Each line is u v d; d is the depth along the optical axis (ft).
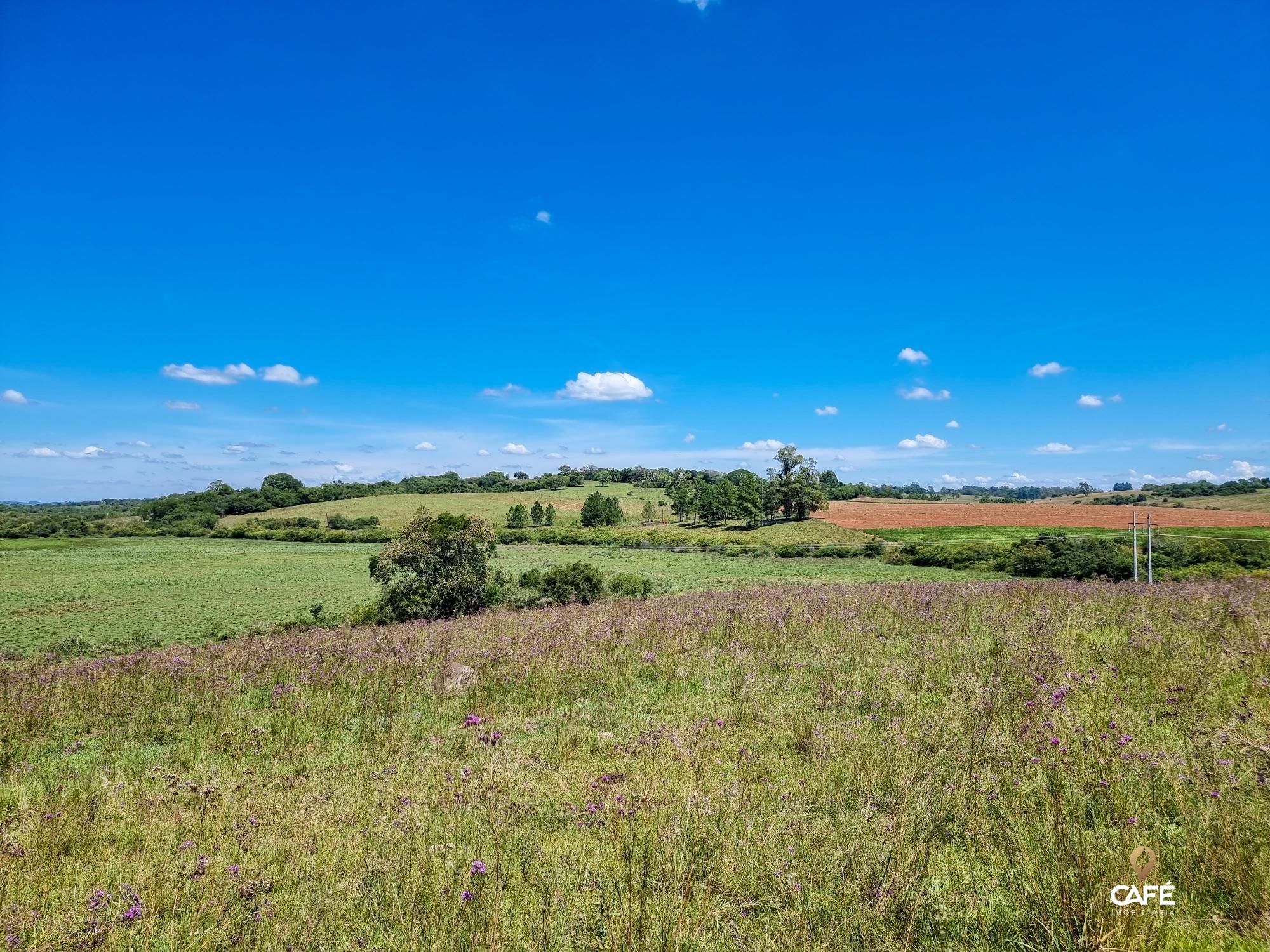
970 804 14.83
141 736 27.84
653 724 25.05
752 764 19.62
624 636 42.60
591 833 15.78
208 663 40.91
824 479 542.57
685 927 10.98
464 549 82.64
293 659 40.65
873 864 12.40
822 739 20.95
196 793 20.16
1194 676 22.85
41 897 14.01
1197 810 13.24
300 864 15.06
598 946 10.84
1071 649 28.94
